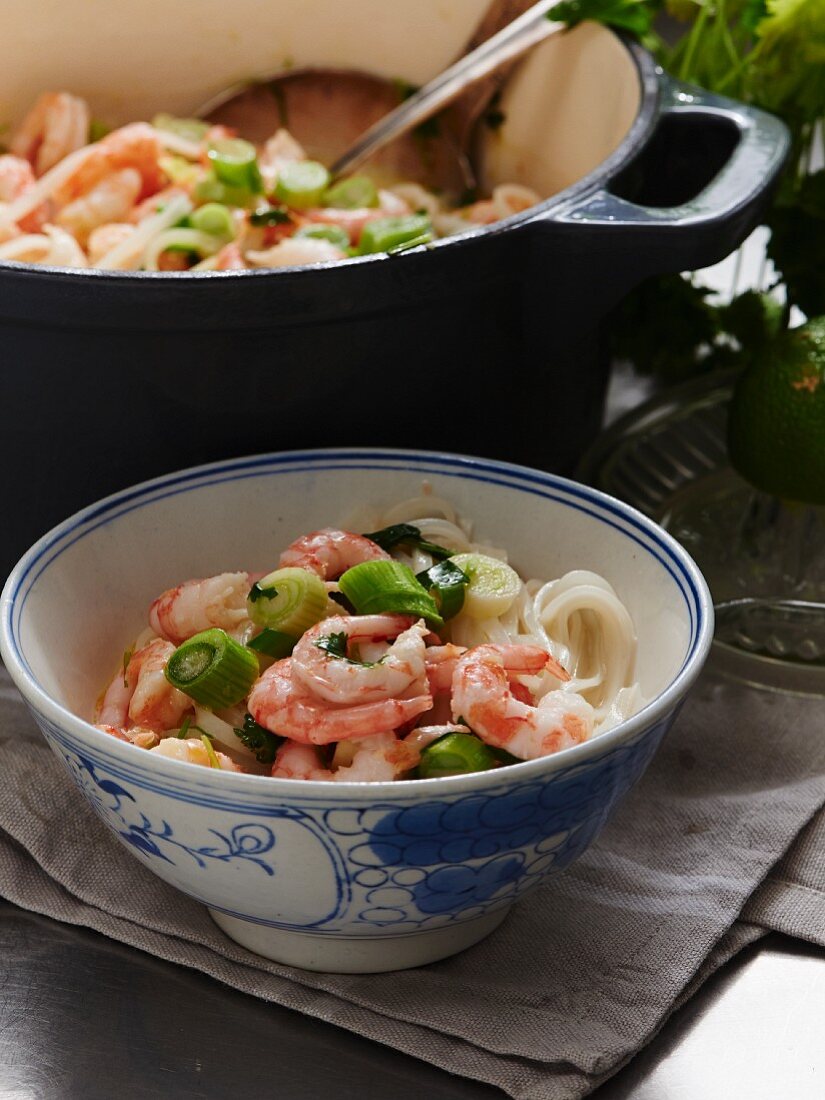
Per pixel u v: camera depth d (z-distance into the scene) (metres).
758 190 0.62
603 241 0.60
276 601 0.58
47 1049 0.55
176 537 0.62
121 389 0.61
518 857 0.53
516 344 0.63
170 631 0.59
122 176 0.73
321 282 0.58
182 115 0.80
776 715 0.64
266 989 0.56
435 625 0.58
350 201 0.75
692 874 0.59
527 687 0.57
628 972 0.56
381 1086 0.54
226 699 0.56
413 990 0.55
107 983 0.57
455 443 0.65
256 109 0.80
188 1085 0.54
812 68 0.72
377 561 0.58
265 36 0.79
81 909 0.58
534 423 0.66
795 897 0.58
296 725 0.54
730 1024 0.56
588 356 0.66
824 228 0.72
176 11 0.77
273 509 0.63
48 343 0.60
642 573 0.60
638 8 0.72
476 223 0.75
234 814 0.51
